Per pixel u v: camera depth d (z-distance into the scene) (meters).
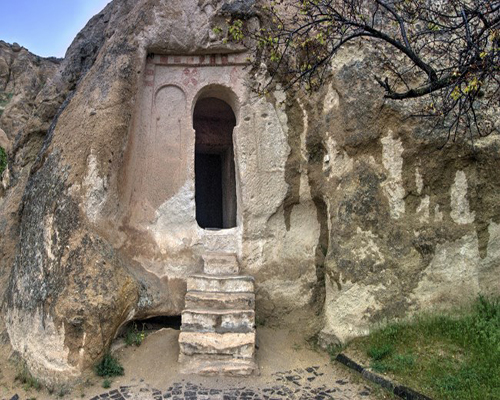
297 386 6.27
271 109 8.66
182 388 6.18
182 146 8.68
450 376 5.54
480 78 4.93
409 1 6.13
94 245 7.01
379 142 7.40
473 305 6.82
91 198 7.35
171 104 8.78
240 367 6.51
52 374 6.33
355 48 7.75
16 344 7.03
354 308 7.11
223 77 8.86
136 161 8.39
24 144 10.16
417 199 7.23
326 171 8.05
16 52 39.12
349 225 7.39
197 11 8.67
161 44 8.51
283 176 8.52
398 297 6.97
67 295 6.57
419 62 5.57
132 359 6.89
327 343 7.26
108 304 6.61
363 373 6.20
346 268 7.21
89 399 5.97
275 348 7.41
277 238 8.54
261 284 8.30
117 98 7.85
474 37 5.29
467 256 7.06
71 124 8.10
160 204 8.46
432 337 6.37
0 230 9.08
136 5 8.91
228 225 11.77
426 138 7.11
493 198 7.08
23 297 7.24
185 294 7.76
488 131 7.10
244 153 8.61
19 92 35.12
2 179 10.52
